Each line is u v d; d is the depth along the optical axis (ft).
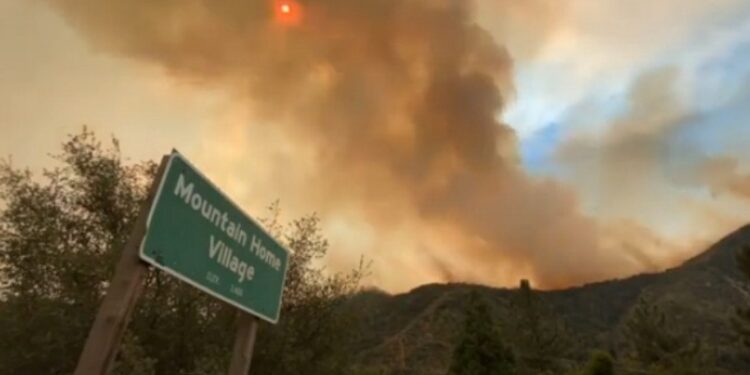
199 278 10.71
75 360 27.94
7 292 29.27
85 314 28.60
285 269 17.24
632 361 131.03
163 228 9.16
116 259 29.27
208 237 11.14
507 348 82.94
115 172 34.09
